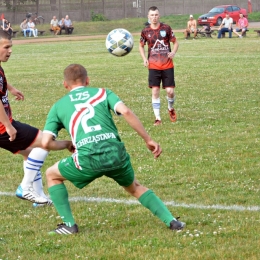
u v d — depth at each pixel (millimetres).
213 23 99188
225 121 22828
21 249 10250
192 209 12359
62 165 10602
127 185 10781
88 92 10617
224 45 65438
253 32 89562
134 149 18609
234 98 28391
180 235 10648
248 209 12297
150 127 22188
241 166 16094
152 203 10984
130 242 10352
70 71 10906
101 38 90812
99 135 10219
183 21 115625
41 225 11703
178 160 16969
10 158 18375
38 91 33594
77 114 10344
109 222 11695
